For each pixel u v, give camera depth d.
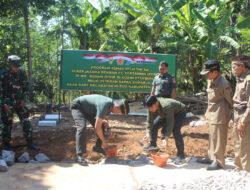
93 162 3.96
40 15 8.91
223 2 10.30
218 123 3.42
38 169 3.46
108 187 2.94
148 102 3.52
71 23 10.29
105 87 6.37
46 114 7.43
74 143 4.72
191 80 12.37
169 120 3.62
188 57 11.62
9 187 2.88
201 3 11.00
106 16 11.11
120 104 3.61
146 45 10.99
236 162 3.36
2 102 4.04
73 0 10.01
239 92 3.23
